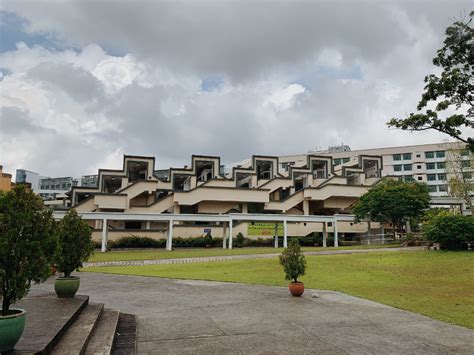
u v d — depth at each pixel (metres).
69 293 8.38
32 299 8.19
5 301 4.77
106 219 31.70
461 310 8.88
